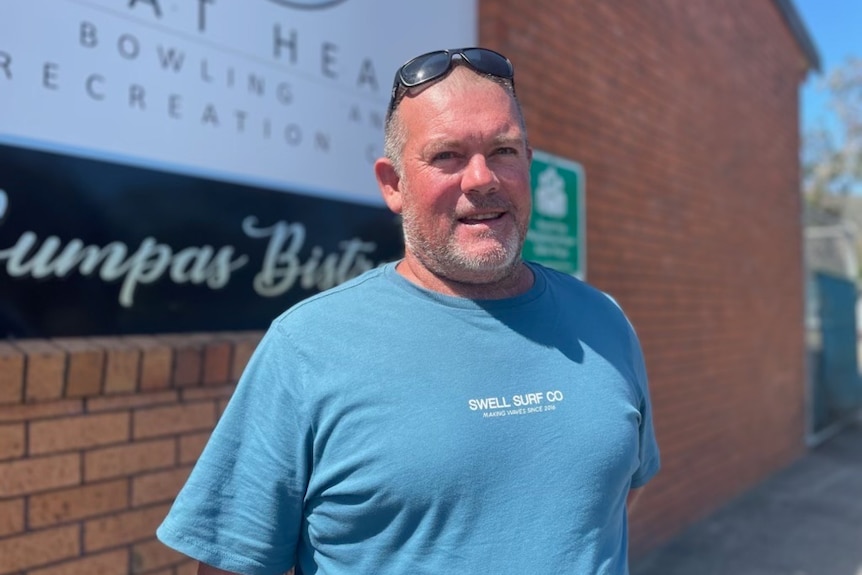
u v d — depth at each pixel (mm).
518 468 1393
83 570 2305
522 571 1360
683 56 5598
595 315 1680
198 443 2607
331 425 1379
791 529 5508
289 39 2957
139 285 2508
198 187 2666
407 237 1566
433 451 1350
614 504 1511
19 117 2221
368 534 1380
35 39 2252
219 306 2729
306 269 3021
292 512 1439
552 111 4004
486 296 1554
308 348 1422
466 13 3738
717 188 6125
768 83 7359
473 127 1442
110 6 2420
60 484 2258
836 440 8820
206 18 2684
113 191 2439
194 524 1418
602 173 4469
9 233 2209
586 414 1479
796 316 7965
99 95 2398
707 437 5773
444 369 1429
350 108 3201
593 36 4430
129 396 2424
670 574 4633
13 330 2223
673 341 5277
